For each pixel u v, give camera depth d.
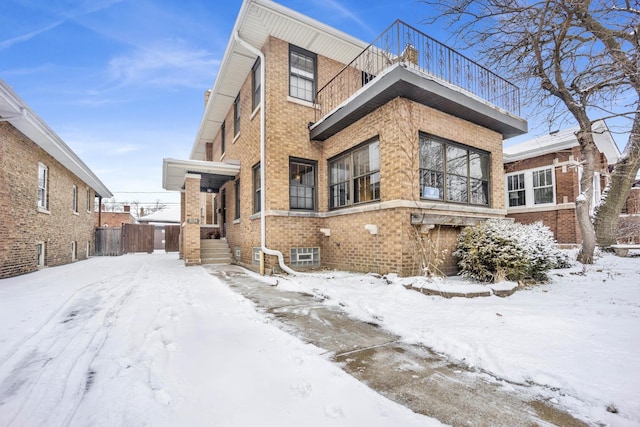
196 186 11.32
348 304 4.80
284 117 9.00
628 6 4.61
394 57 9.53
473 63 7.41
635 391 2.14
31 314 4.30
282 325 3.90
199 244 11.27
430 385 2.38
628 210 14.23
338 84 10.16
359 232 7.73
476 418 1.94
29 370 2.59
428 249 6.77
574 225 12.06
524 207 13.72
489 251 6.04
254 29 8.69
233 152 12.60
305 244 8.95
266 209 8.66
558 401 2.14
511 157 13.78
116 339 3.32
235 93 12.26
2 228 7.74
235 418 1.92
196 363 2.71
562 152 12.65
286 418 1.92
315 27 8.66
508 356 2.75
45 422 1.88
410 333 3.53
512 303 4.56
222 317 4.20
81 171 13.14
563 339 3.08
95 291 6.03
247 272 9.12
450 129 7.71
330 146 9.17
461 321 3.76
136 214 58.25
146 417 1.92
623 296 4.96
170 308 4.61
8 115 7.41
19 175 8.55
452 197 7.77
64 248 12.49
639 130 5.70
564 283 6.11
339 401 2.12
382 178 7.10
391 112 6.90
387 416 1.95
